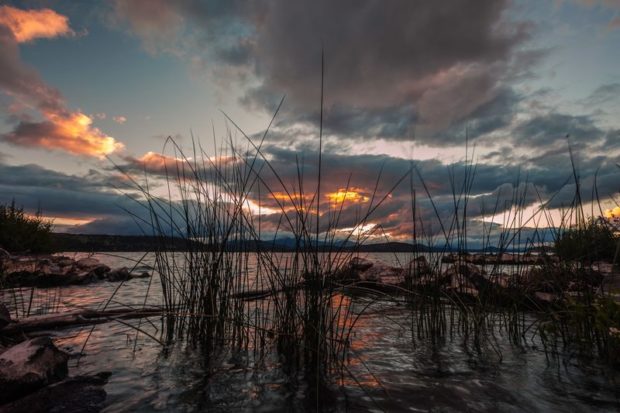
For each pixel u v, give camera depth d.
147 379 2.94
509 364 3.34
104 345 3.85
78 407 2.44
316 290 3.29
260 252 3.74
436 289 4.45
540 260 4.68
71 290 8.53
